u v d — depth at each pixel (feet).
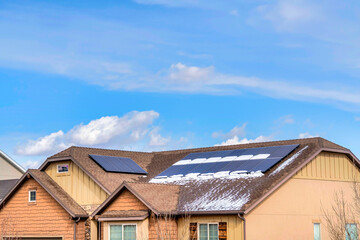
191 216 97.45
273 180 97.35
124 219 98.22
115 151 128.36
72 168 117.91
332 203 106.32
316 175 104.68
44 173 121.29
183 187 107.04
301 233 99.55
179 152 130.31
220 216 94.02
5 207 121.80
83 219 111.96
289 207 98.48
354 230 103.71
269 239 94.12
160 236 93.97
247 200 92.89
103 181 112.57
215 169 110.83
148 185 103.09
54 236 113.09
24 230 117.80
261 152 111.34
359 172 114.32
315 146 105.81
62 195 114.93
